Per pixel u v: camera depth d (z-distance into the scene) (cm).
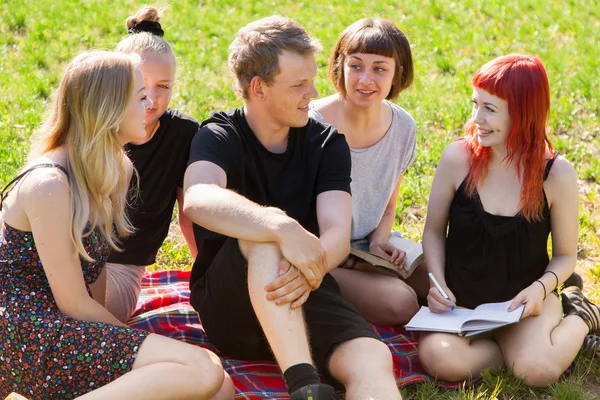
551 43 1048
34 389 306
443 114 765
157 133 386
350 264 414
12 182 313
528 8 1204
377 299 402
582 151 672
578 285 417
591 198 589
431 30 1098
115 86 309
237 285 324
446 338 363
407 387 360
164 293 433
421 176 625
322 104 421
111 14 1073
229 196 321
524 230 375
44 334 304
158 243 406
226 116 358
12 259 312
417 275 428
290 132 362
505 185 377
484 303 384
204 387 302
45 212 303
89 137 309
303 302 311
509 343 366
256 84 340
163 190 393
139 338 304
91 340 303
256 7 1184
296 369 297
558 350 356
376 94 400
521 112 358
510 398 350
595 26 1131
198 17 1112
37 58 884
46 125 319
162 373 294
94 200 318
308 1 1232
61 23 1015
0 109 727
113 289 383
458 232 388
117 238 383
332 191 358
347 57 402
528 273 382
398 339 397
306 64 336
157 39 381
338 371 324
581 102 805
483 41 1048
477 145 380
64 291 311
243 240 318
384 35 398
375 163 422
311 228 371
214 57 953
